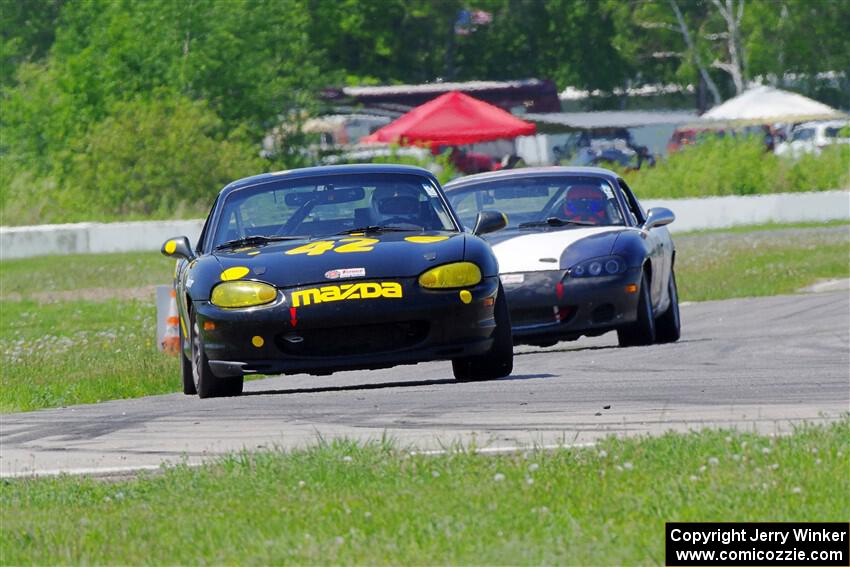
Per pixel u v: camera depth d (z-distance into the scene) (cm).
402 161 17412
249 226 4259
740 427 2983
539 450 2658
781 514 2044
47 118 19550
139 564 1972
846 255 10531
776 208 15038
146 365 5125
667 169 16788
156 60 19212
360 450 2714
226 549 2002
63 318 8081
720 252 11425
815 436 2616
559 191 5481
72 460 3059
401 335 3847
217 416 3656
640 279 5119
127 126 16562
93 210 16425
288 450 2903
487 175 5619
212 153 16625
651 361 4725
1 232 13975
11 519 2356
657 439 2672
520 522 2033
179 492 2489
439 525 2031
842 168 16488
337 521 2116
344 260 3884
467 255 3938
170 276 11256
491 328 3916
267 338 3841
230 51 19675
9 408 4409
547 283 4984
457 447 2705
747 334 5762
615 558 1834
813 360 4556
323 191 4312
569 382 4084
